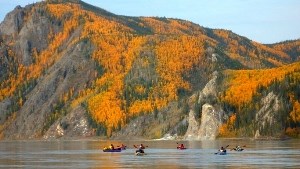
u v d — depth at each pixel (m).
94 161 173.50
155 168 147.12
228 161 164.88
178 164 157.62
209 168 144.62
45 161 175.75
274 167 143.50
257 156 182.25
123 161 171.88
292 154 188.75
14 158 192.88
